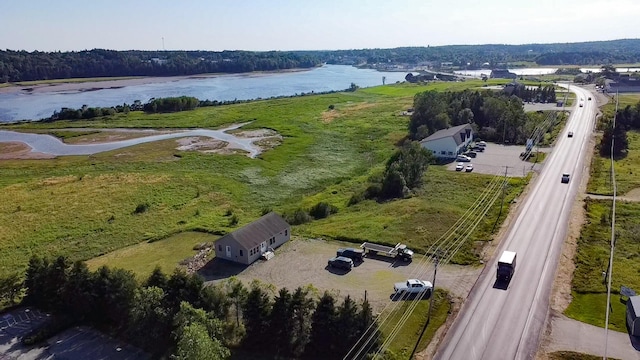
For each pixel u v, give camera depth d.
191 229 69.19
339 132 141.50
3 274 57.50
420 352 38.16
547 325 41.09
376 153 115.31
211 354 33.03
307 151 121.00
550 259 53.03
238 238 56.75
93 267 58.06
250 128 152.88
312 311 40.75
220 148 126.56
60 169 108.38
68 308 46.06
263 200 86.06
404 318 43.06
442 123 121.81
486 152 107.06
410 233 62.19
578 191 75.81
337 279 51.53
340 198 84.06
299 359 38.16
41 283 47.81
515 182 81.94
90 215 78.56
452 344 39.03
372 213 71.88
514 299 45.41
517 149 109.00
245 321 40.12
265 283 51.09
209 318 38.59
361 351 37.00
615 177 81.31
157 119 172.75
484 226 63.16
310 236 64.12
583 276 48.47
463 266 52.97
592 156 97.12
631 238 56.56
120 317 43.88
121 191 91.12
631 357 36.41
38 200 86.62
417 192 80.56
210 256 59.25
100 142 138.62
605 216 62.69
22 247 66.31
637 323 38.47
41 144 137.25
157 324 40.03
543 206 69.56
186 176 100.69
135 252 62.53
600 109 149.88
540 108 154.25
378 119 156.50
